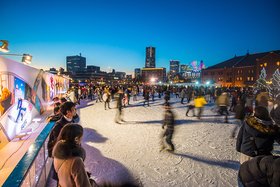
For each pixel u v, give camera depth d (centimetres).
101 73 13700
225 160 411
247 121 251
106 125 757
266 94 705
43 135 295
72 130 141
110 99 1858
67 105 245
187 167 381
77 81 11881
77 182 133
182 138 572
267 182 159
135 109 1216
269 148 236
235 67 5456
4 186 153
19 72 631
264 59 4728
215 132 639
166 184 319
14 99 573
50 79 1206
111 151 470
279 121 450
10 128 524
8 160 391
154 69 17125
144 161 411
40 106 918
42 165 275
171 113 455
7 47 641
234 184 316
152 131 658
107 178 338
